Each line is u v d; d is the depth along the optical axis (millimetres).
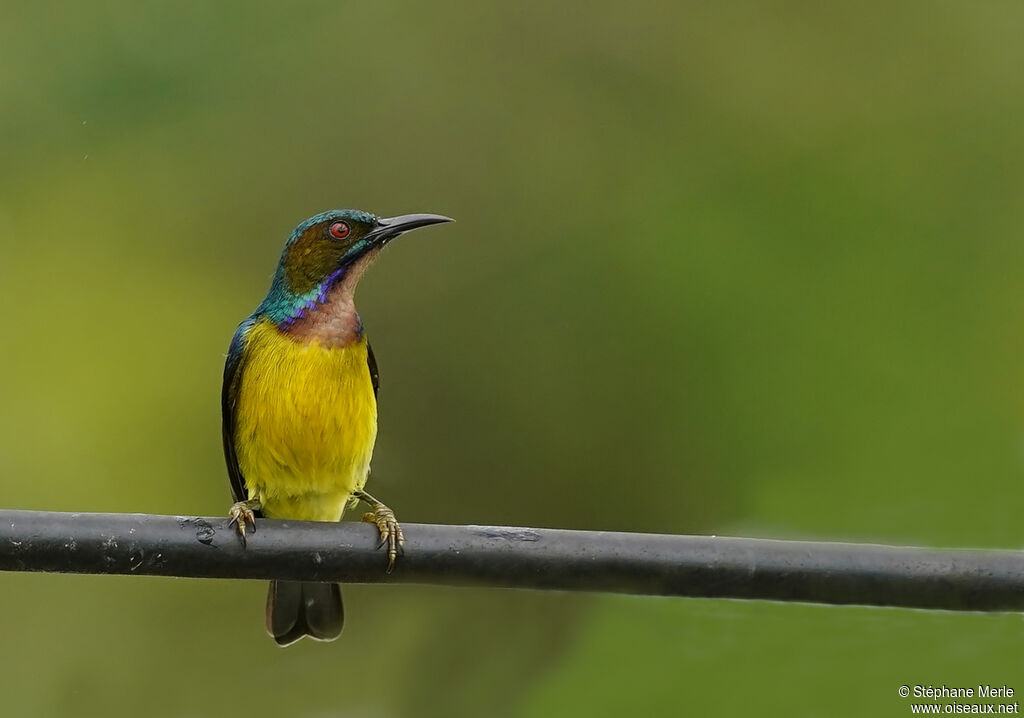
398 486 14227
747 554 7254
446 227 14898
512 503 14172
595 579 7332
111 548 7223
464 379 14500
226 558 7277
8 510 7227
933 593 7234
